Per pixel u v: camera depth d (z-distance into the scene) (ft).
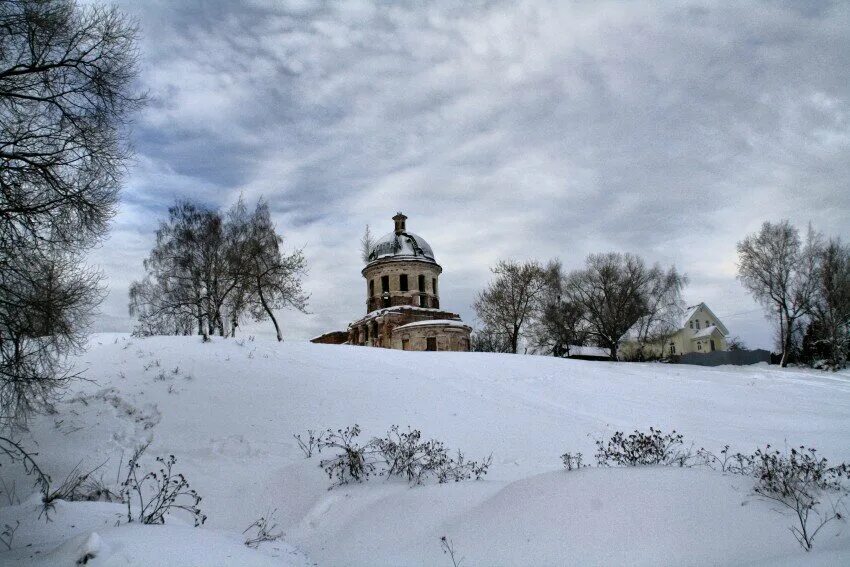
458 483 30.42
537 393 70.03
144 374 56.34
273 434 47.37
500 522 23.50
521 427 53.88
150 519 24.76
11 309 32.42
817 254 142.41
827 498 20.97
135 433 44.50
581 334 179.52
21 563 18.72
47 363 35.32
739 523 19.83
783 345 148.25
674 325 182.29
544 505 23.45
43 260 35.24
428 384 67.62
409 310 145.07
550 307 173.27
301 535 29.25
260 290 100.53
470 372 78.33
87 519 25.35
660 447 34.01
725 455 44.04
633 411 63.67
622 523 20.97
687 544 19.24
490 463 42.39
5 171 34.19
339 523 29.37
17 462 36.96
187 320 106.52
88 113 39.60
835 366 128.26
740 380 89.86
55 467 37.32
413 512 27.43
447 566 21.56
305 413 52.75
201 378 57.31
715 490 22.02
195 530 23.15
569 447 47.85
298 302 107.34
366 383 64.18
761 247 147.13
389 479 34.37
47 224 35.55
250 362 65.36
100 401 47.96
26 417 35.14
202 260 107.24
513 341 175.42
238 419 49.44
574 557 19.93
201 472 40.09
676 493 22.06
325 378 63.67
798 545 18.08
